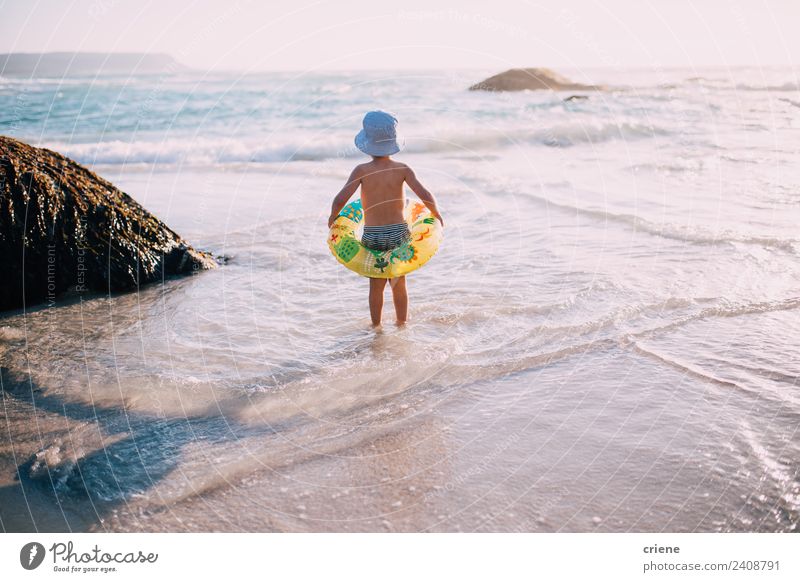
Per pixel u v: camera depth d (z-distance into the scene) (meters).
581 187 8.02
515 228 6.37
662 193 7.53
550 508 2.51
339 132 15.27
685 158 9.96
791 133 12.72
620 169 9.24
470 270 5.26
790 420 2.99
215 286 5.20
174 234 5.61
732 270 4.90
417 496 2.60
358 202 4.68
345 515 2.50
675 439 2.90
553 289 4.73
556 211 6.89
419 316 4.39
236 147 13.30
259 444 2.96
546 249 5.67
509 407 3.22
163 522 2.49
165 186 9.00
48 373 3.69
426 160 10.88
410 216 4.69
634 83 30.95
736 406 3.14
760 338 3.82
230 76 44.72
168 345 4.07
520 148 12.47
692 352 3.70
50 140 14.36
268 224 6.89
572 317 4.22
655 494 2.56
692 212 6.59
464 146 12.89
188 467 2.80
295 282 5.24
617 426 3.02
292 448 2.93
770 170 8.66
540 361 3.68
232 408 3.27
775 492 2.54
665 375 3.47
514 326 4.15
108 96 24.17
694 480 2.62
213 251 6.07
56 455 2.90
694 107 18.62
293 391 3.42
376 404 3.29
